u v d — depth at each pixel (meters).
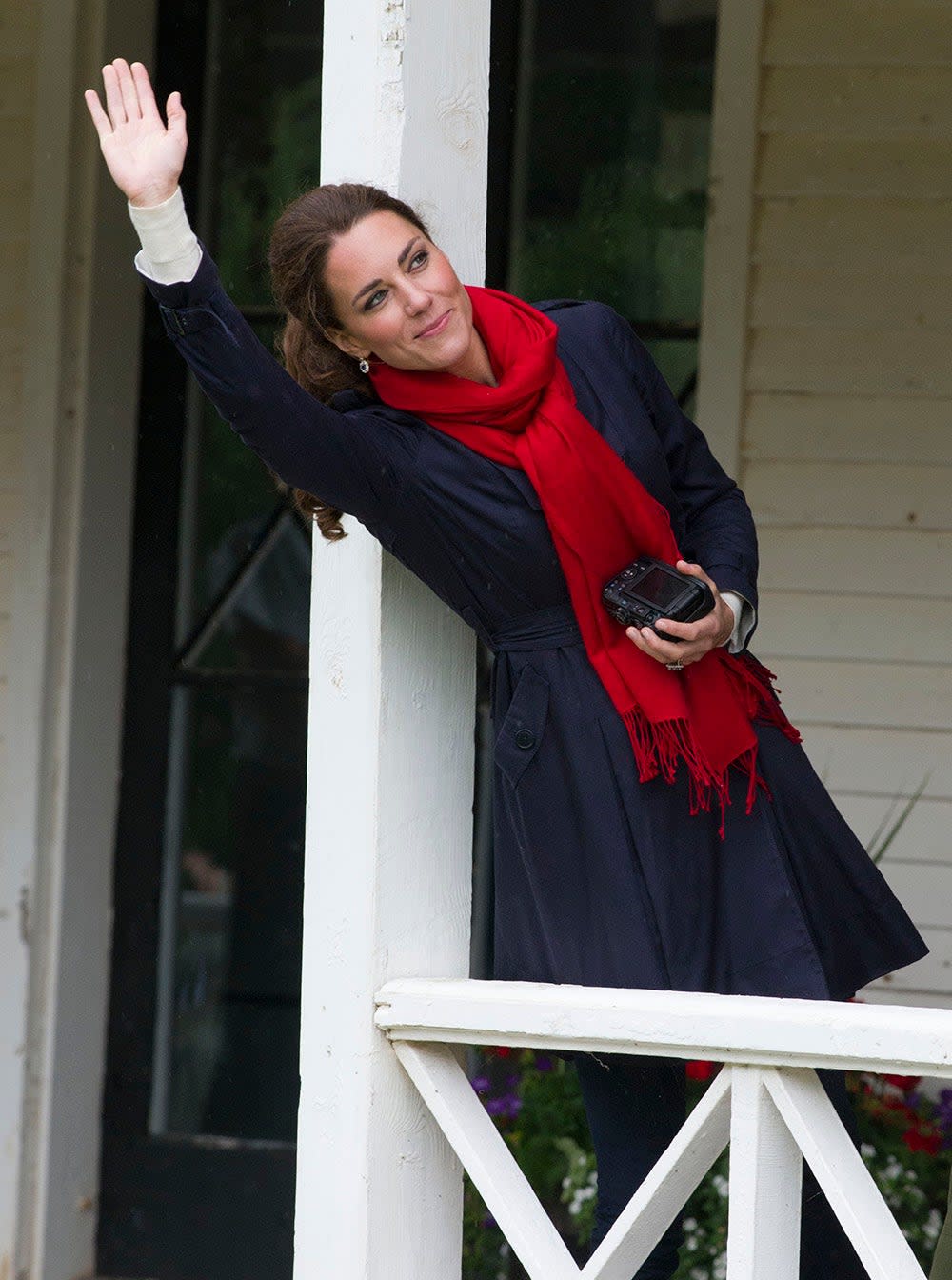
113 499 11.88
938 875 10.66
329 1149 5.89
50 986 11.50
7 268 11.60
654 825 5.79
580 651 5.84
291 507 12.02
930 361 10.73
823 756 10.80
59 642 11.56
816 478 10.84
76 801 11.64
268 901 12.05
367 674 5.92
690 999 5.42
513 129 11.66
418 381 5.61
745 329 10.88
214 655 12.10
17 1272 11.34
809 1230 6.56
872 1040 5.07
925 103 10.73
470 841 6.27
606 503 5.67
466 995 5.67
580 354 5.98
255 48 12.02
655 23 11.55
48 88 11.43
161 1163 11.97
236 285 12.02
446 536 5.66
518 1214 5.67
